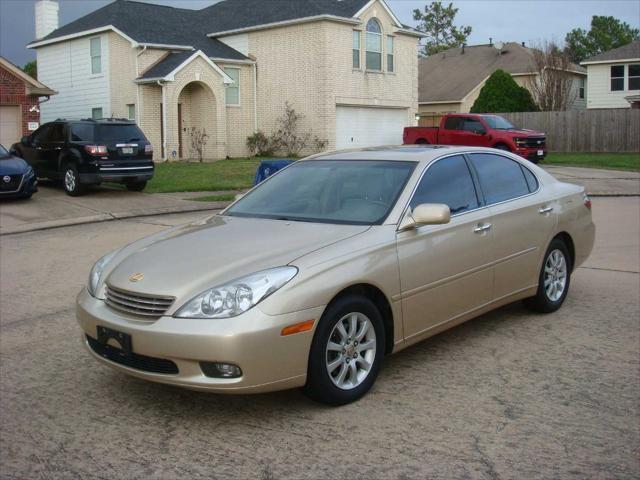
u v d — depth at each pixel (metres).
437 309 5.17
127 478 3.68
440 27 72.06
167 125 25.91
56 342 6.05
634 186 18.23
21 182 15.62
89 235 12.04
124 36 26.55
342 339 4.49
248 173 21.53
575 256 6.88
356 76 29.12
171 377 4.16
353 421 4.31
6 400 4.77
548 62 39.94
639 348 5.60
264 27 28.91
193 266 4.42
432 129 26.50
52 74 31.19
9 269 9.24
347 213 5.15
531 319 6.45
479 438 4.04
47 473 3.75
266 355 4.05
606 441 3.98
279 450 3.95
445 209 4.84
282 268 4.27
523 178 6.46
